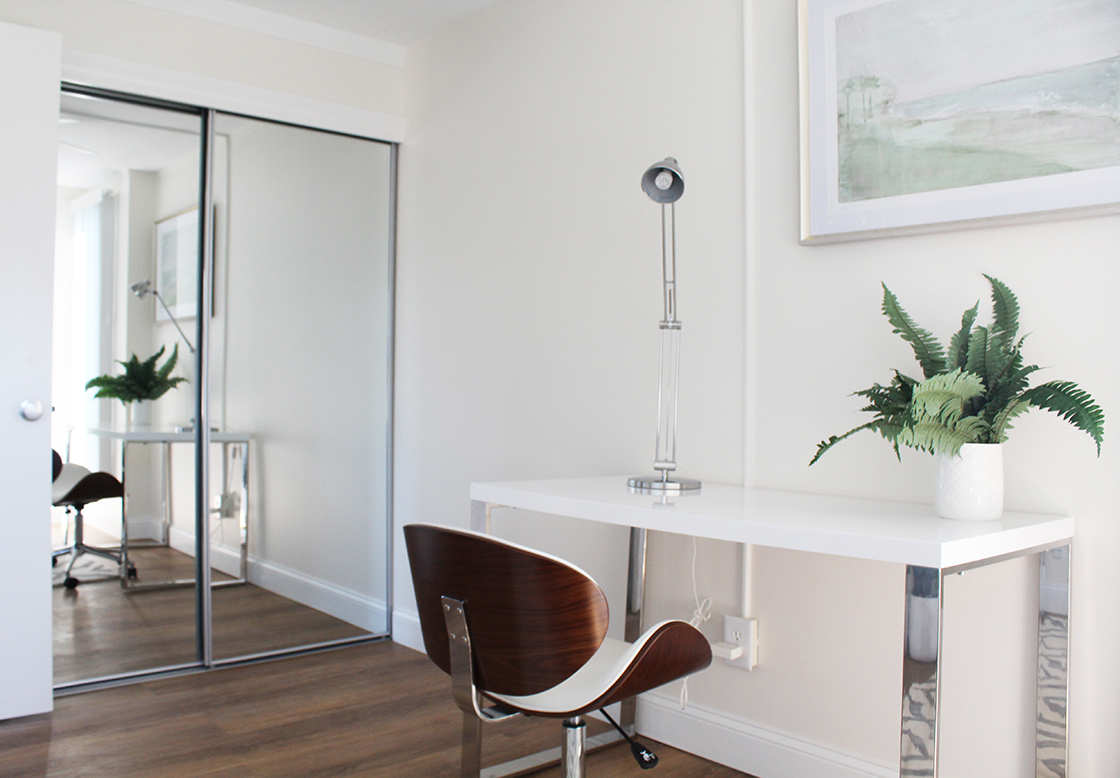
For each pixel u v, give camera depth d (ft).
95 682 10.05
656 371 8.96
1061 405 5.38
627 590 8.82
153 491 10.63
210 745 8.37
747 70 8.13
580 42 9.87
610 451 9.41
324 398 11.98
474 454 11.18
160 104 10.59
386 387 12.59
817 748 7.52
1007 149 6.38
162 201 10.66
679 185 7.56
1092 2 5.96
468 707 5.39
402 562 12.34
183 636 10.83
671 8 8.89
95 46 9.91
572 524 9.91
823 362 7.59
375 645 12.16
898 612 7.03
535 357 10.35
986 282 6.61
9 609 8.84
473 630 5.29
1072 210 6.06
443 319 11.75
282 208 11.60
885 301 6.38
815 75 7.48
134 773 7.68
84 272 10.19
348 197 12.22
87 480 10.19
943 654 6.83
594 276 9.63
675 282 8.04
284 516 11.60
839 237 7.38
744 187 8.19
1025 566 6.33
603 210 9.55
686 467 8.64
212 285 11.02
